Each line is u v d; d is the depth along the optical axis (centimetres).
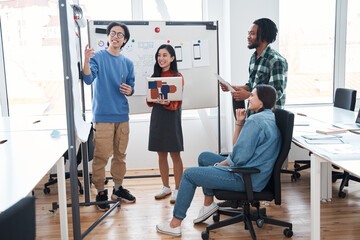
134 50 394
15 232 95
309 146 240
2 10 435
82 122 270
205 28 411
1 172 195
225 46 465
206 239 267
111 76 324
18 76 448
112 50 325
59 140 272
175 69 329
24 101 453
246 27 441
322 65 471
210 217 311
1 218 91
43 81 450
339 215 307
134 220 307
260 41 319
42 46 444
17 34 440
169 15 461
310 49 468
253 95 258
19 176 188
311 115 362
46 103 455
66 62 220
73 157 234
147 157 457
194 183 260
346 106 395
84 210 334
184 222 301
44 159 218
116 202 324
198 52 412
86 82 301
